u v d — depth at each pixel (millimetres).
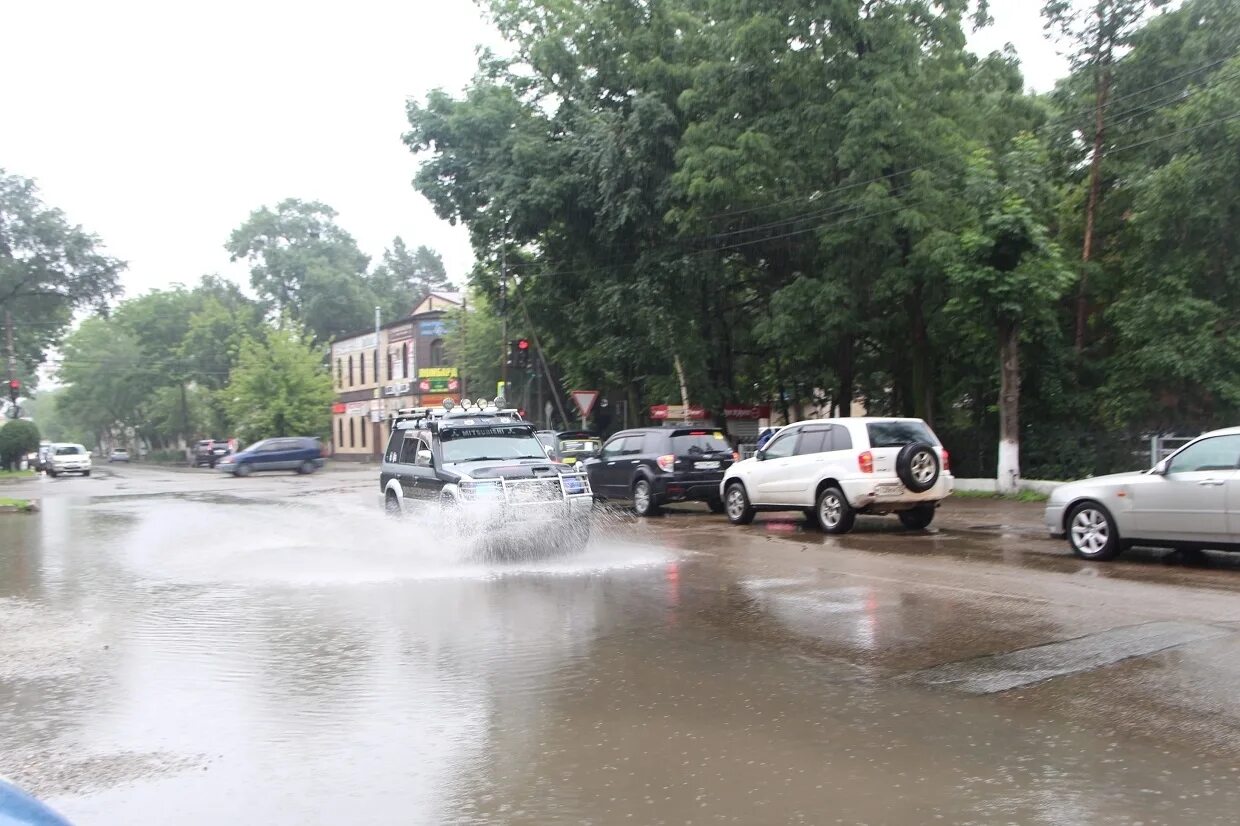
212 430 83812
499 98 32656
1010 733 5629
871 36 23281
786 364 33656
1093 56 24078
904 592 10156
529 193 30047
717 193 24594
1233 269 21266
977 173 21375
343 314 84938
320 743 5633
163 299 85562
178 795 4855
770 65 24141
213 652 7973
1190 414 22109
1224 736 5484
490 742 5613
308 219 88312
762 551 13758
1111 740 5469
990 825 4367
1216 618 8352
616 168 28422
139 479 45969
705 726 5855
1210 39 23094
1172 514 11188
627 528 17250
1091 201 24062
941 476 15344
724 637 8266
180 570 12992
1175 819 4395
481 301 51844
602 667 7289
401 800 4773
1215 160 20422
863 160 22828
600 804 4688
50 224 50469
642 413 36500
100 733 5859
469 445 14250
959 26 24109
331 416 72812
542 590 10727
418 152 34125
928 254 22250
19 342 55469
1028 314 21562
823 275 25266
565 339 35719
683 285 29047
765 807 4613
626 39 30188
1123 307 22203
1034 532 15461
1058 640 7785
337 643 8211
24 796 3135
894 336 27438
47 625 9227
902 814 4504
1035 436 24172
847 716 6008
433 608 9711
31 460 61625
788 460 16438
